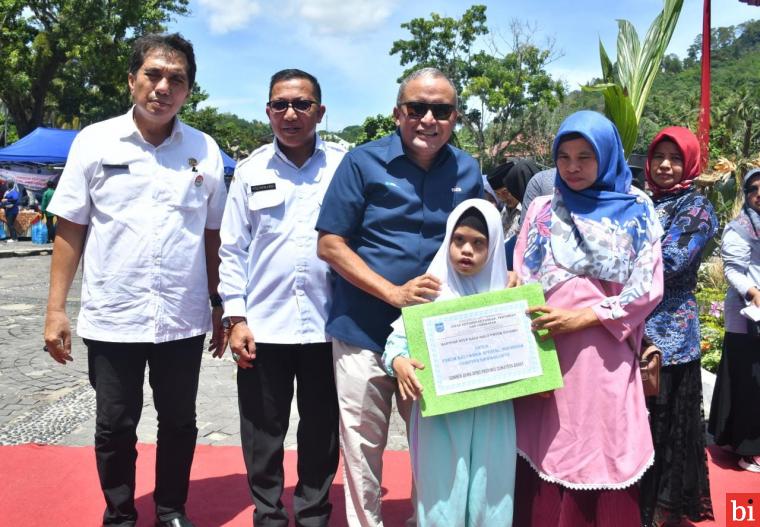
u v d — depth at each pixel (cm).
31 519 323
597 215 253
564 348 255
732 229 413
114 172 286
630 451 248
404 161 275
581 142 248
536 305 248
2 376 602
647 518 303
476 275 260
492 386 245
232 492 363
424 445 254
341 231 275
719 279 816
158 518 314
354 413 279
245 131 5338
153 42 283
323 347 302
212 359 668
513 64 3134
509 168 442
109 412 289
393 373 256
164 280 293
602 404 250
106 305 287
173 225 294
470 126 3266
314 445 303
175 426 306
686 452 316
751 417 395
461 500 249
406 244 272
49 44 2300
